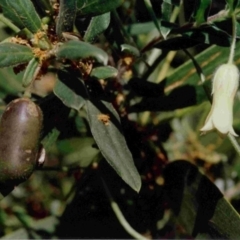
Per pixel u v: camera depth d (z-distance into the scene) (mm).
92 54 174
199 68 227
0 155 186
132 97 246
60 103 222
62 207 287
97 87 212
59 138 267
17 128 186
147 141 260
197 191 248
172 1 209
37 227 275
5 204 302
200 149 289
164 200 261
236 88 213
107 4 191
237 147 218
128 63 236
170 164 253
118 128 207
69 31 194
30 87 192
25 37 197
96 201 270
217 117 210
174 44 226
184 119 283
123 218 261
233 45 209
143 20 259
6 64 189
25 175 188
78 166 272
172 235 266
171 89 244
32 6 193
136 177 201
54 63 201
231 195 294
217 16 213
